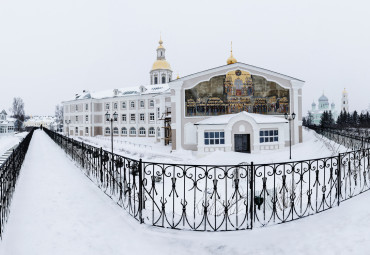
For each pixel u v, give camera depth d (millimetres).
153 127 53344
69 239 5059
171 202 9438
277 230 5066
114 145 37875
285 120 26703
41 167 12859
